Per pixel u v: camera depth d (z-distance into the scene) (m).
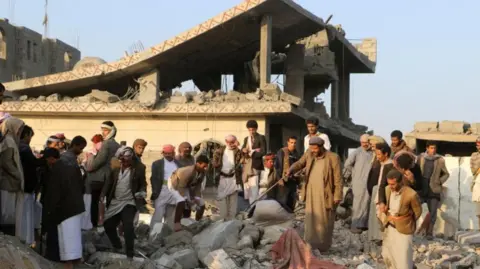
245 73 28.67
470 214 16.36
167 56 23.69
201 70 27.80
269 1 21.94
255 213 12.59
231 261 10.33
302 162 12.17
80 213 10.02
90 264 10.55
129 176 10.76
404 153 9.94
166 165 12.83
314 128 13.45
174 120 24.22
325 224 11.66
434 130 23.06
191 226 12.39
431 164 14.55
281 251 10.64
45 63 42.62
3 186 9.80
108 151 11.61
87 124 25.06
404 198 9.04
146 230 13.32
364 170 13.22
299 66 28.09
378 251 11.72
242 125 23.61
